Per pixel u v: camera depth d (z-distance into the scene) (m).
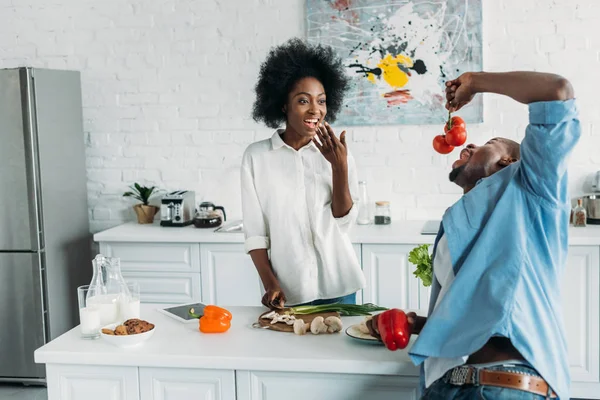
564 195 1.82
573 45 4.35
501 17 4.41
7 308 4.42
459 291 1.80
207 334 2.38
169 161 4.88
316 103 2.60
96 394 2.25
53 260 4.49
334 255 2.72
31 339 4.43
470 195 1.89
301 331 2.33
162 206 4.65
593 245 3.79
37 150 4.34
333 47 4.55
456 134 2.13
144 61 4.82
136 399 2.23
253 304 4.32
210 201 4.85
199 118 4.81
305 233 2.70
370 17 4.49
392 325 2.13
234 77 4.74
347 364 2.08
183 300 4.39
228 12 4.70
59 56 4.90
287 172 2.70
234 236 4.27
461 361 1.74
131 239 4.37
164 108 4.84
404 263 4.05
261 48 4.69
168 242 4.36
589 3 4.31
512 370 1.71
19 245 4.37
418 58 4.46
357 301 4.11
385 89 4.52
